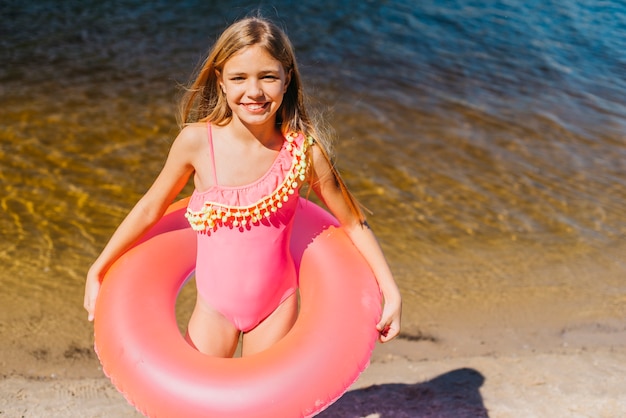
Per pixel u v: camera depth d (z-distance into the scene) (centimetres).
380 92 764
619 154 664
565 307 456
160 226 283
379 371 390
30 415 337
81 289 448
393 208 555
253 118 238
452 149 654
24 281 450
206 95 258
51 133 631
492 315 446
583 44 928
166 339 241
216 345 266
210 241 259
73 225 506
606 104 768
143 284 258
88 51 820
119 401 353
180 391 226
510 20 995
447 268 490
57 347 402
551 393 364
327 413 345
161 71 777
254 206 249
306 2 1009
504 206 568
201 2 985
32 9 934
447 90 780
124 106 691
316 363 234
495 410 348
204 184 251
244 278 258
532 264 499
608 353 408
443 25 966
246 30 233
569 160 648
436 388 370
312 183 260
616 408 351
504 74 831
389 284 263
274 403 225
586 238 532
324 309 251
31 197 535
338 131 672
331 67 816
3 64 771
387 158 630
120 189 554
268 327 270
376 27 944
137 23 907
